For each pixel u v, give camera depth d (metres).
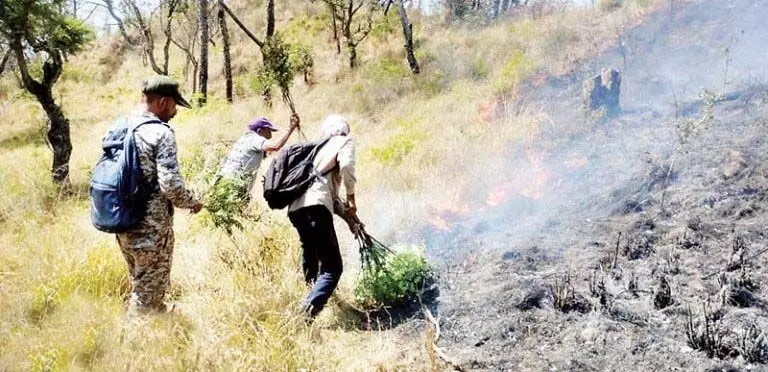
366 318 3.61
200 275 3.86
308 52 14.60
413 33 16.58
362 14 19.31
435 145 6.80
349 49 15.43
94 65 24.33
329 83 13.71
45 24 6.70
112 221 3.02
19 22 6.48
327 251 3.49
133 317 3.21
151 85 3.15
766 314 2.97
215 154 5.85
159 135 3.05
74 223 4.67
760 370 2.59
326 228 3.48
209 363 2.83
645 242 3.79
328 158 3.52
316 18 20.50
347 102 11.10
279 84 5.80
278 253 4.07
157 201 3.15
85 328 3.08
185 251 4.16
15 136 13.06
